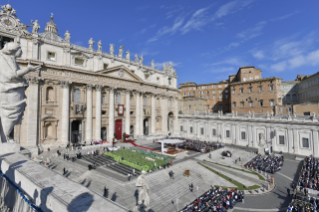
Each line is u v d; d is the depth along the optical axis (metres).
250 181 32.28
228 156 46.03
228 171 36.47
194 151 49.66
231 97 81.75
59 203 8.05
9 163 12.26
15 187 11.04
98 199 8.69
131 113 62.28
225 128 65.31
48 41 43.88
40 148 40.88
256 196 27.22
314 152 46.72
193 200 25.39
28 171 11.27
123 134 56.88
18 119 14.09
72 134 49.34
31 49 41.06
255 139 57.78
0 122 13.81
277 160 42.62
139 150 43.41
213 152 48.66
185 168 35.94
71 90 47.78
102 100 54.53
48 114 43.59
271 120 54.34
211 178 32.81
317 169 34.78
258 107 72.88
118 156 36.88
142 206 14.66
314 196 25.50
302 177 31.97
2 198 12.10
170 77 77.88
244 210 23.52
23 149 15.62
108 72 54.38
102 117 54.00
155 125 70.56
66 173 30.81
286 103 83.81
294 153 50.12
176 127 78.50
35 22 41.38
